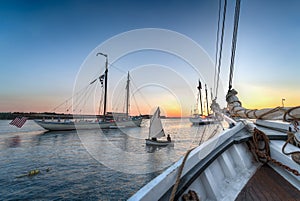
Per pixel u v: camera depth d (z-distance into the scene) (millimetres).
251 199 2043
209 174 2266
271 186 2338
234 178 2609
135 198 1219
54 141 34656
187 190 1829
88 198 11367
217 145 2811
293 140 3176
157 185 1433
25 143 32469
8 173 16250
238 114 5090
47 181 14188
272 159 2918
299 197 2059
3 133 47281
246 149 3535
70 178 14852
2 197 11477
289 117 2539
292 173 2533
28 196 11625
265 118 3357
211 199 2061
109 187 13000
